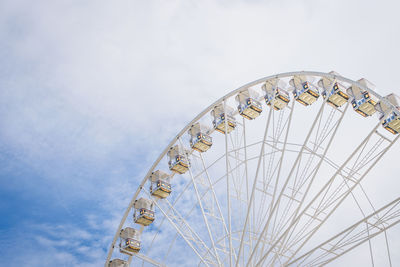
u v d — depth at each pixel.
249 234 38.28
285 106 44.22
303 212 33.84
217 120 47.06
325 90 41.38
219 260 38.66
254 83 41.56
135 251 48.44
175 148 49.09
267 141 37.34
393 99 37.69
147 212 49.53
